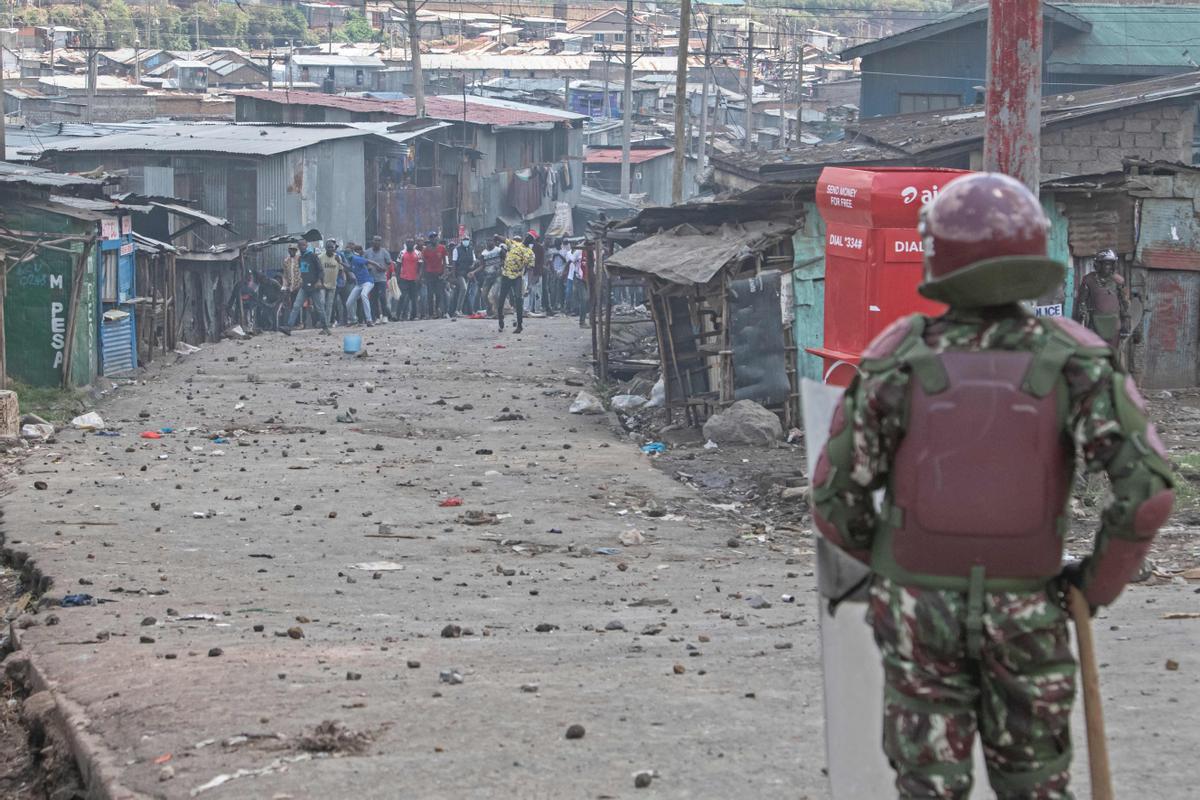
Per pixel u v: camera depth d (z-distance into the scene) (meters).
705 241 26.17
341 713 7.61
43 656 9.89
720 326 25.23
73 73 153.12
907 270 16.52
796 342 24.77
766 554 15.52
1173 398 27.20
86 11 192.12
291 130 64.06
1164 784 6.08
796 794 6.05
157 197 47.09
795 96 138.75
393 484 19.88
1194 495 17.53
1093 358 4.07
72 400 28.42
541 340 42.19
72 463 21.45
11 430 23.55
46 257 29.75
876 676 4.74
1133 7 53.84
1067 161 38.41
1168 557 14.41
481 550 15.57
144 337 36.38
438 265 53.94
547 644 10.17
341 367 35.47
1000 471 4.07
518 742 6.95
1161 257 27.67
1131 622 10.66
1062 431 4.10
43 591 13.11
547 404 29.33
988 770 4.36
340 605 12.29
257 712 7.68
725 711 7.59
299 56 142.00
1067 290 26.92
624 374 33.72
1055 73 51.72
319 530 16.44
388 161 67.81
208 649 9.89
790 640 10.17
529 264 44.53
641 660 9.33
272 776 6.50
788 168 39.59
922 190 16.23
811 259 24.64
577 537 16.33
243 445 23.72
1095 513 16.14
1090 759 4.29
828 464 4.30
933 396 4.13
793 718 7.41
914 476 4.15
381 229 66.06
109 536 15.58
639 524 17.23
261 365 35.97
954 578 4.13
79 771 7.39
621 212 86.56
